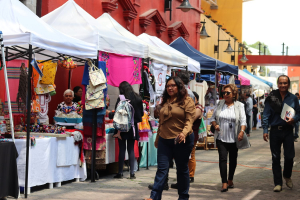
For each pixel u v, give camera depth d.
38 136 6.67
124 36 8.21
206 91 13.22
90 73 7.02
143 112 7.66
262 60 35.94
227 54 29.89
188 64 10.60
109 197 6.09
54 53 7.82
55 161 6.63
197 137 7.33
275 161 6.82
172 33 15.23
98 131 7.30
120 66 7.82
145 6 13.40
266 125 6.93
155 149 9.61
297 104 6.78
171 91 5.28
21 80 6.74
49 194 6.14
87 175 7.81
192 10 17.86
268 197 6.31
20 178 6.01
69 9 7.72
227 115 6.77
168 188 6.82
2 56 5.50
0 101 6.68
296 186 7.21
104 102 7.28
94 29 7.23
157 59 8.82
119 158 7.68
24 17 6.21
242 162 10.34
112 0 11.07
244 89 20.19
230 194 6.51
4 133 6.47
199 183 7.41
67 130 7.29
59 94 9.09
